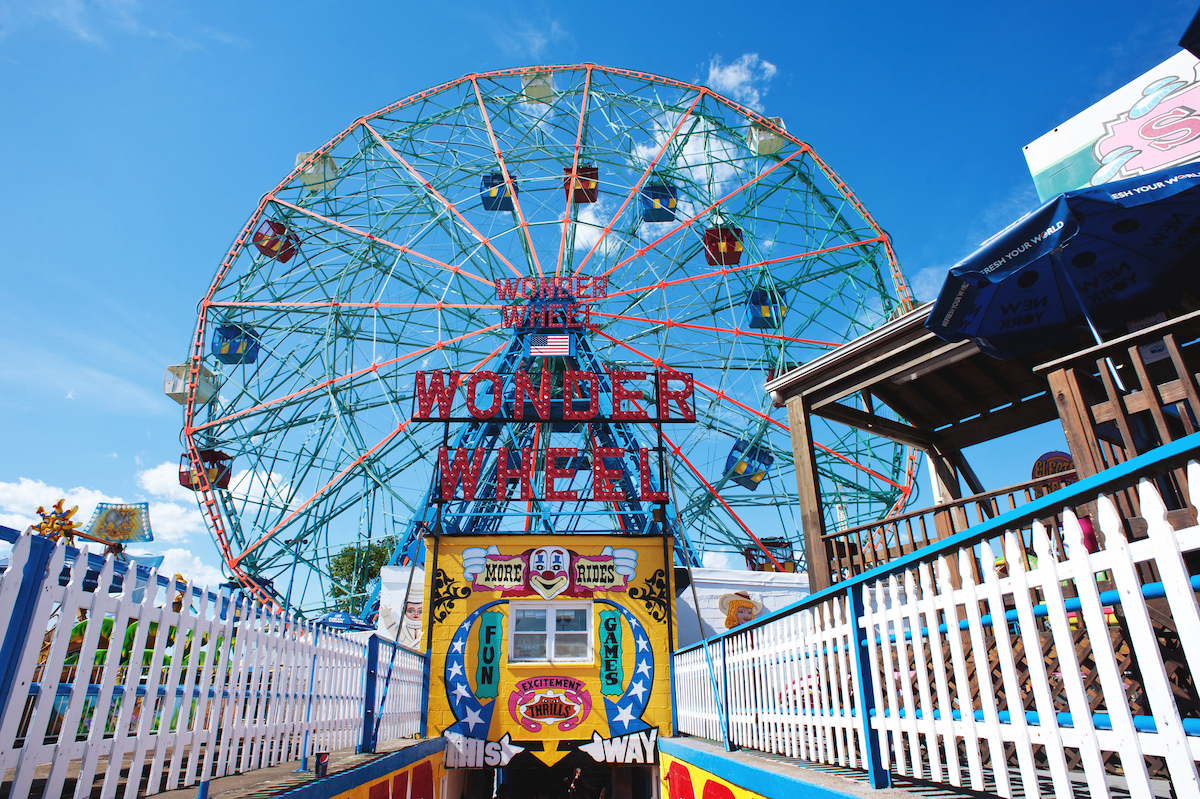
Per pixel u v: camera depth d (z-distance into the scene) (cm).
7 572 369
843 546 1058
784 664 687
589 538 1499
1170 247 822
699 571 2291
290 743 751
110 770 451
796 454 1163
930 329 915
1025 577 331
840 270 3950
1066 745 304
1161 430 592
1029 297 874
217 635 590
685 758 934
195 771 564
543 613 1448
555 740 1351
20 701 371
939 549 393
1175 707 248
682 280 3591
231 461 3525
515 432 2650
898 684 601
